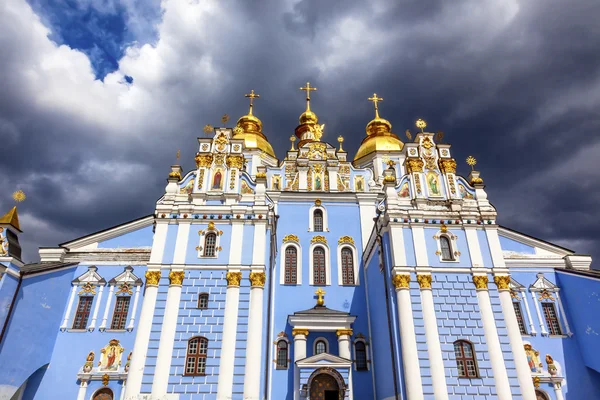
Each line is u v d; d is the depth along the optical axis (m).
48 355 27.02
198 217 26.86
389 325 24.55
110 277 29.73
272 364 27.27
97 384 26.41
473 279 24.95
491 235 26.25
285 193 34.03
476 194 27.98
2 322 24.17
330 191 35.00
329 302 30.08
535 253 31.84
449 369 22.56
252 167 42.28
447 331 23.55
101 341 27.61
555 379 26.86
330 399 24.86
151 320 23.95
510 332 23.67
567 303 29.39
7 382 24.19
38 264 29.08
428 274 24.64
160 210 26.91
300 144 48.09
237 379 22.58
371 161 44.94
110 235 31.62
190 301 24.56
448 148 30.61
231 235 26.41
